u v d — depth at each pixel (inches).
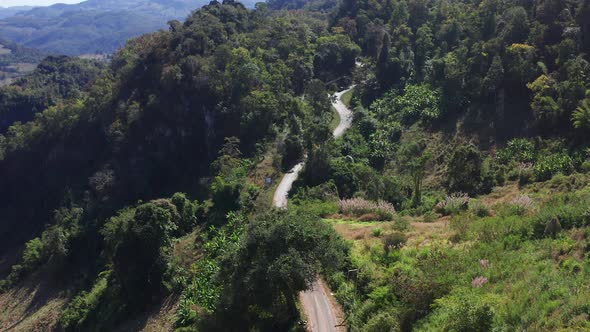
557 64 2454.5
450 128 2556.6
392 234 1358.3
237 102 2997.0
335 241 1104.2
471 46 2918.3
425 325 917.8
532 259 1028.5
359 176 2293.3
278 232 1016.9
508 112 2442.2
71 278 2394.2
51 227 2817.4
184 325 1343.5
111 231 1844.2
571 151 2054.6
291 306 1103.6
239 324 1096.2
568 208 1189.7
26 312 2229.3
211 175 2588.6
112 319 1605.6
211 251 1651.1
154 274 1611.7
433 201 1964.8
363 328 1007.6
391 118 2866.6
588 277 872.9
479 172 2084.2
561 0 2701.8
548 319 782.5
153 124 3171.8
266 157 2618.1
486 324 791.1
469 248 1195.3
